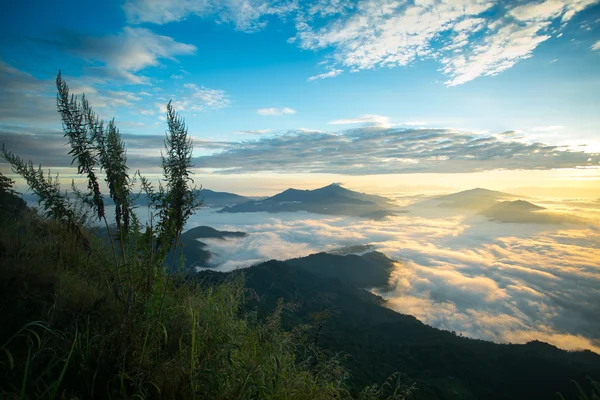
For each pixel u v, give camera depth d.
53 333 2.40
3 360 2.26
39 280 3.23
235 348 3.21
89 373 2.33
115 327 2.68
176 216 3.47
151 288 3.34
